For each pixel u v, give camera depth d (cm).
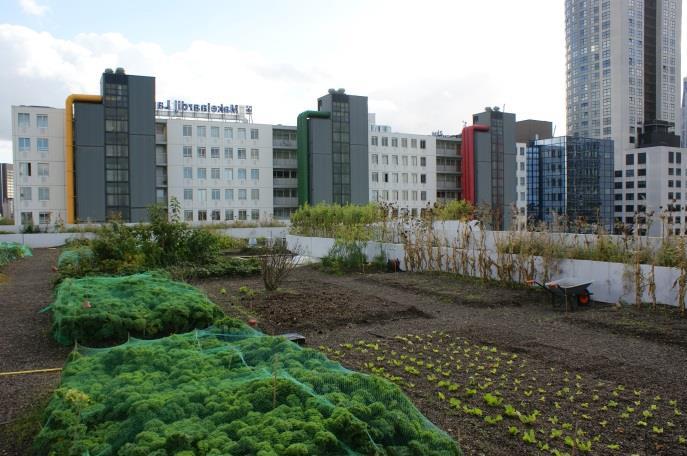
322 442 373
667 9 14075
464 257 1598
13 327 978
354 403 431
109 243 1595
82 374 559
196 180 5903
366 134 6438
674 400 610
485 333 930
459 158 7519
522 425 544
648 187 10031
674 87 14375
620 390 643
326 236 2647
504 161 7281
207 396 465
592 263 1257
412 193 7125
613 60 13525
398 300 1282
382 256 1931
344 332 960
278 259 1498
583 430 534
